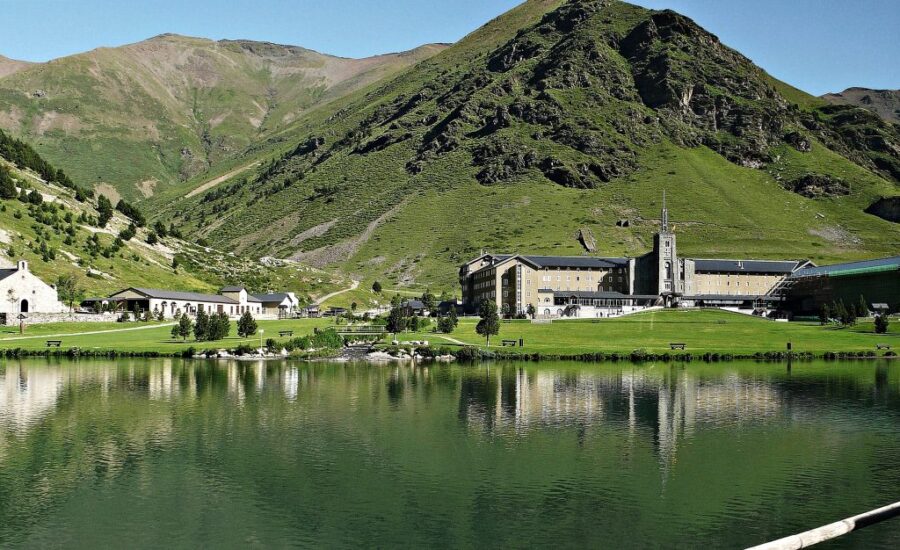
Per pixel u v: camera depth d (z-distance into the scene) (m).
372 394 106.50
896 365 145.75
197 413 92.00
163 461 70.19
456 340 175.62
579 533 52.94
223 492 61.38
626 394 107.38
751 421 89.19
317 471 67.06
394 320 180.88
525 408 96.00
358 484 63.38
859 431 83.81
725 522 55.06
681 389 112.25
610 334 189.00
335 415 91.00
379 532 53.00
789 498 60.50
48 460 70.44
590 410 95.19
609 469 68.25
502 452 73.62
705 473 66.94
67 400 100.38
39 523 54.66
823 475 66.62
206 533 52.84
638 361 150.88
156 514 56.47
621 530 53.59
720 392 109.69
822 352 158.62
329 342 165.25
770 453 74.31
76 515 56.22
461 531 53.28
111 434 80.69
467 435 80.75
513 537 52.12
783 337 186.00
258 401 100.25
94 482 63.84
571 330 196.00
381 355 153.62
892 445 77.44
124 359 149.38
